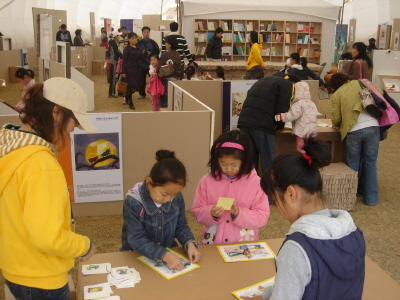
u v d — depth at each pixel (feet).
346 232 4.44
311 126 14.75
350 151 15.05
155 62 26.63
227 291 6.06
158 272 6.51
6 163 4.97
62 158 12.72
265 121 14.60
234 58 50.44
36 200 4.79
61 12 58.59
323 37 49.70
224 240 8.11
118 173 13.23
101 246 11.90
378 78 32.94
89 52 52.80
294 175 4.58
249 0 48.42
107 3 83.76
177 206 7.22
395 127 28.32
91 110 30.45
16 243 5.09
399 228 13.56
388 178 18.24
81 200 13.23
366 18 79.56
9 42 48.21
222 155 7.57
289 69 29.55
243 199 8.09
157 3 94.94
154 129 13.10
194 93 20.57
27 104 5.19
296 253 4.28
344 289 4.36
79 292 6.00
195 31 48.29
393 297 5.93
